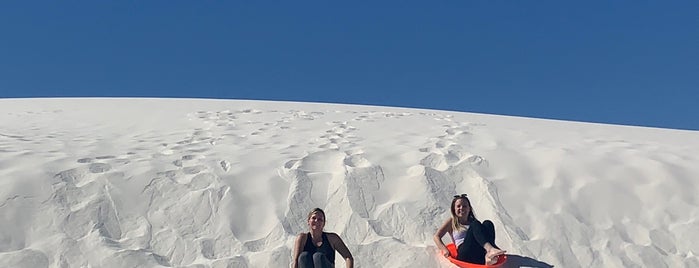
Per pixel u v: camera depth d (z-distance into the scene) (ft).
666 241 18.94
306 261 15.56
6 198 18.25
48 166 20.90
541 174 23.30
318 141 28.48
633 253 18.12
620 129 39.45
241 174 21.89
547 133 33.71
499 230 19.19
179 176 21.33
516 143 28.84
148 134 30.53
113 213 18.60
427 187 21.47
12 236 16.88
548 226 19.39
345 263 17.33
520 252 18.01
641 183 22.50
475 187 22.12
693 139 34.96
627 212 20.54
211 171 21.90
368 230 18.92
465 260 16.76
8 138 26.68
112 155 23.70
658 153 26.73
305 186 21.17
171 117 38.81
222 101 52.37
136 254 16.67
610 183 22.33
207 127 33.63
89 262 16.19
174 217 18.85
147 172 21.13
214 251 17.46
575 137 32.30
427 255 17.71
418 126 34.88
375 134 31.09
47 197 18.75
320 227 16.26
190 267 16.38
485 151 26.27
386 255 17.79
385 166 23.25
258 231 18.57
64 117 39.58
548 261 17.63
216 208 19.36
